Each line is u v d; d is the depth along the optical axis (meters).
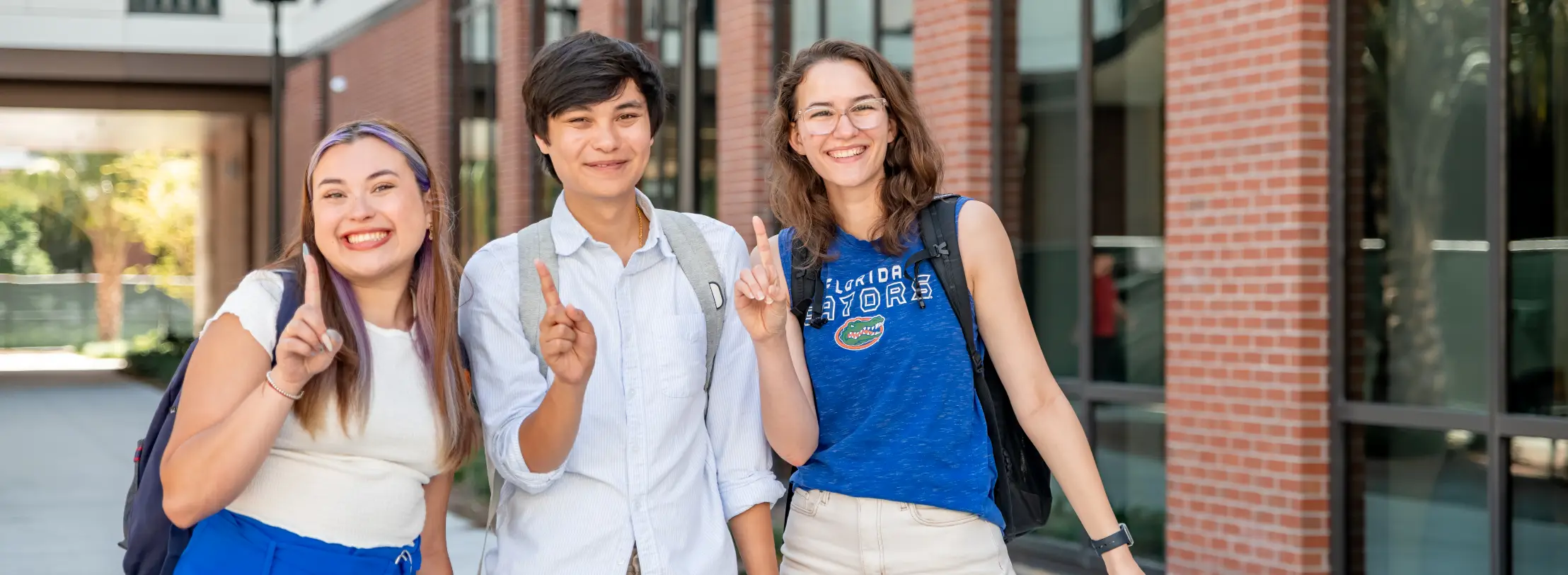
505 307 2.84
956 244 2.97
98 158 41.34
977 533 2.97
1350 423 6.03
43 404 19.17
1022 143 7.95
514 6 15.71
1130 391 7.21
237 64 26.84
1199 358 6.53
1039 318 7.95
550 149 2.84
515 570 2.80
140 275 45.75
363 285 2.65
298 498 2.55
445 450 2.68
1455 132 5.74
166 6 26.48
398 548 2.68
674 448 2.85
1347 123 6.03
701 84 11.64
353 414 2.55
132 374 25.23
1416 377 5.89
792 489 3.15
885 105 3.02
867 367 2.97
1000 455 3.00
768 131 3.16
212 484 2.36
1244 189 6.27
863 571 2.98
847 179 2.99
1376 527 6.05
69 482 11.57
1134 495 7.32
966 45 8.04
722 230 3.06
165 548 2.58
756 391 3.00
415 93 19.47
